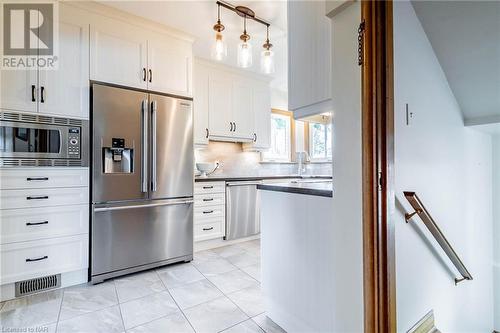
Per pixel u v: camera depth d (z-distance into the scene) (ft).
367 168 3.31
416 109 4.72
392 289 3.39
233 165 13.76
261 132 13.58
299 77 5.02
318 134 16.37
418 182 4.71
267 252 5.79
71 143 7.17
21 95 6.56
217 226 10.93
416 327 4.56
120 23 7.98
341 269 3.73
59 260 6.95
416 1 4.57
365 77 3.34
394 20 4.19
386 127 3.34
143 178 8.17
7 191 6.33
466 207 6.70
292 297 5.07
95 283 7.32
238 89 12.66
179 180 9.00
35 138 6.70
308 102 4.80
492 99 6.00
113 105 7.70
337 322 3.79
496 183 8.15
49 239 6.82
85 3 7.33
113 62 7.86
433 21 4.83
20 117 6.53
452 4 4.55
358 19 3.53
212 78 11.73
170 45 8.96
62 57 7.09
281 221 5.38
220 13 7.77
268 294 5.72
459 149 6.40
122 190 7.82
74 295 6.64
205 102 11.48
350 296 3.60
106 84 7.77
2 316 5.67
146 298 6.50
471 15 4.64
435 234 4.73
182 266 8.79
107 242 7.57
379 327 3.23
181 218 9.05
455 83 5.82
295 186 5.38
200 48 10.36
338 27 3.80
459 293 6.16
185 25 8.57
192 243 9.33
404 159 4.35
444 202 5.65
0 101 6.32
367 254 3.31
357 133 3.51
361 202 3.45
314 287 4.57
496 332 8.14
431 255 5.05
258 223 12.39
